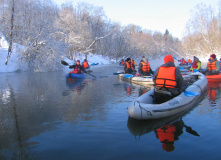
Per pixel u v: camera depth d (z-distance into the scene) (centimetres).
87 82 896
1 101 534
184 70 1263
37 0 2142
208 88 651
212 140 269
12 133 311
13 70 1623
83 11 3444
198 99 497
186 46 3788
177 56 5638
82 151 249
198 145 256
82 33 2816
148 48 5197
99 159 229
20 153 247
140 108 344
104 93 621
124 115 388
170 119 355
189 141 268
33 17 1875
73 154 242
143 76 873
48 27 1772
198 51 3572
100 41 3525
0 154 245
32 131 317
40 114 407
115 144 266
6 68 1600
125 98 542
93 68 1923
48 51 1705
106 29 3609
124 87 738
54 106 468
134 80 877
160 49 5916
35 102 514
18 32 1738
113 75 1209
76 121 360
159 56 5791
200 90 541
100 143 270
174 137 282
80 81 938
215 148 247
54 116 392
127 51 3919
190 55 3778
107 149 253
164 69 413
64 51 1944
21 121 367
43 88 739
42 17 1892
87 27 3191
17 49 1712
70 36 2539
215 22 3234
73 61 2420
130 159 228
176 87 414
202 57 3484
